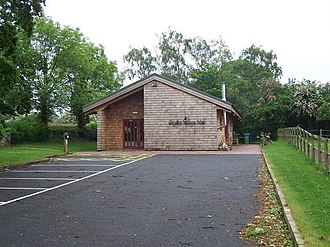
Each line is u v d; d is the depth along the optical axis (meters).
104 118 30.17
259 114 41.50
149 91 28.62
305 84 43.09
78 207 8.73
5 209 8.61
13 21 17.59
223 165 17.48
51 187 11.73
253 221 7.23
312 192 9.12
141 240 6.16
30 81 36.78
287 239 6.02
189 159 20.88
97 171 15.78
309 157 17.12
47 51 37.28
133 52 62.34
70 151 28.67
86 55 38.66
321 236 5.60
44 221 7.47
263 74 56.75
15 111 23.23
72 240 6.20
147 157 22.52
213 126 27.58
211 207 8.55
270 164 16.06
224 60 62.81
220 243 5.93
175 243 5.98
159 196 9.98
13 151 26.83
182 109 28.08
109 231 6.70
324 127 40.84
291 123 41.59
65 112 41.88
